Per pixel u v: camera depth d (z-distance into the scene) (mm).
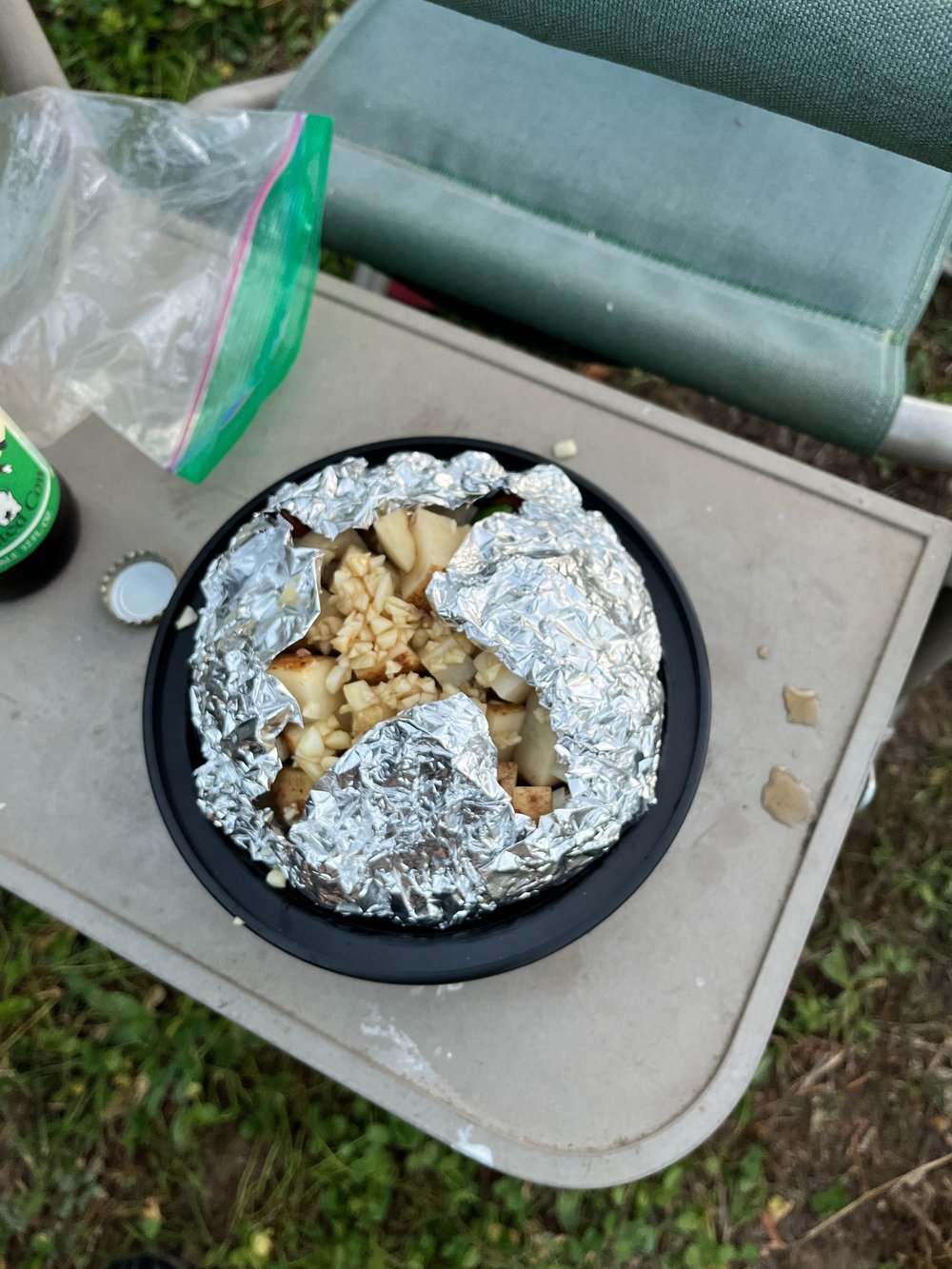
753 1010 706
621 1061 702
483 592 595
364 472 685
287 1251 1100
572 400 874
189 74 1607
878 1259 1140
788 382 822
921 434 808
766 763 770
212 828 668
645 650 665
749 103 577
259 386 839
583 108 937
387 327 903
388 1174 1114
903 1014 1210
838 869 1257
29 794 780
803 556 822
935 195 899
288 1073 1151
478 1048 708
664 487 843
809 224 886
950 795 1278
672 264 882
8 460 683
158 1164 1140
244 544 668
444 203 895
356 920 643
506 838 576
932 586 806
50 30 1611
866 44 498
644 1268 1121
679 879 742
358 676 621
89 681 806
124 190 826
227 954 733
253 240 817
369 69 957
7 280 789
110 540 840
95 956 1193
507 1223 1110
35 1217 1131
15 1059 1170
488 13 592
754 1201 1146
